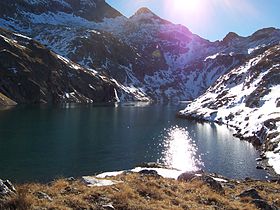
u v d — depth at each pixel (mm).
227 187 29453
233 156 76562
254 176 59625
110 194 19031
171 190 23250
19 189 16891
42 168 61781
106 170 62438
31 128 104812
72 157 71500
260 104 132375
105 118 142500
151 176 29062
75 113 156375
